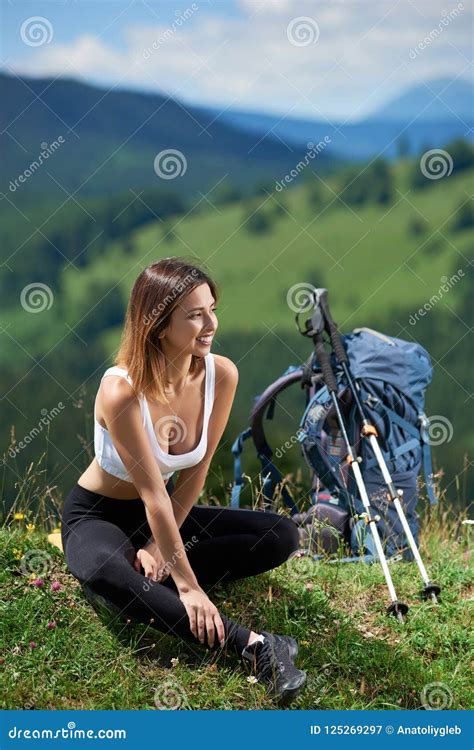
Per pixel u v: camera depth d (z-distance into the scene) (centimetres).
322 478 455
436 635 362
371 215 4700
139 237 4653
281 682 314
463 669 347
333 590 391
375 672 341
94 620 348
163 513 323
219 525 362
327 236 4569
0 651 331
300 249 4547
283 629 357
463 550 471
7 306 4078
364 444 449
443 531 490
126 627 344
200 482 351
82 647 334
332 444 454
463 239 4456
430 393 2903
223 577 364
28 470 450
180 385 335
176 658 330
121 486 342
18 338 3731
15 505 437
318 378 461
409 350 466
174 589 340
